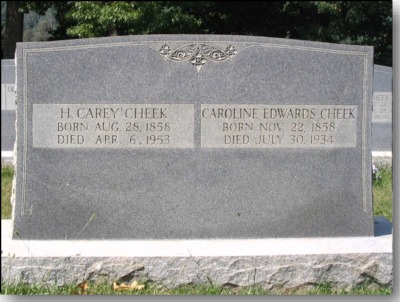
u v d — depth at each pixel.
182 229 3.11
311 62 3.13
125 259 2.88
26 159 3.06
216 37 3.10
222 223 3.12
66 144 3.07
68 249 2.95
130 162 3.09
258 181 3.13
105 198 3.09
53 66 3.06
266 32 10.77
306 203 3.15
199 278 2.90
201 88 3.10
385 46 10.72
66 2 10.62
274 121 3.13
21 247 2.96
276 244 3.05
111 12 8.48
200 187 3.11
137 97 3.09
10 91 5.92
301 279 2.93
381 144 6.13
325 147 3.15
